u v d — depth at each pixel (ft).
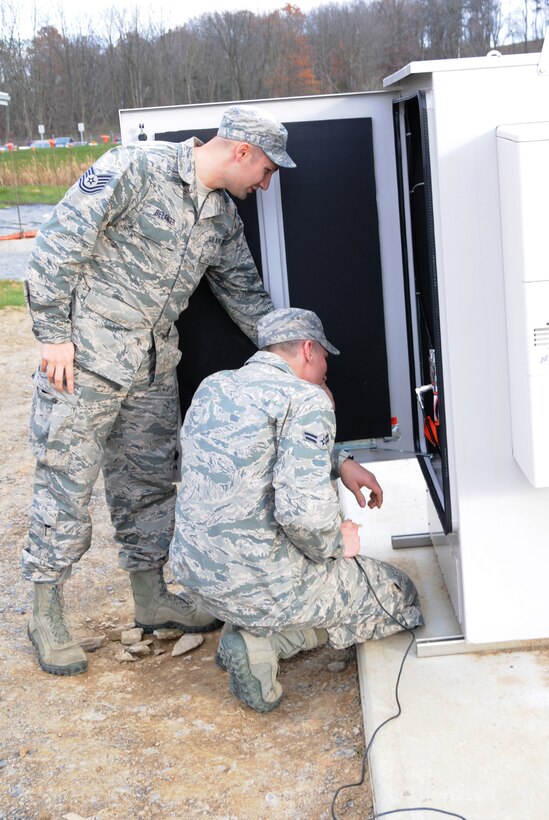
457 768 7.48
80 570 13.20
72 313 9.09
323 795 7.75
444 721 8.06
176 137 9.82
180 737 8.77
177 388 10.33
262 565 8.43
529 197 7.10
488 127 7.77
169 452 10.35
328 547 8.41
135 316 9.21
